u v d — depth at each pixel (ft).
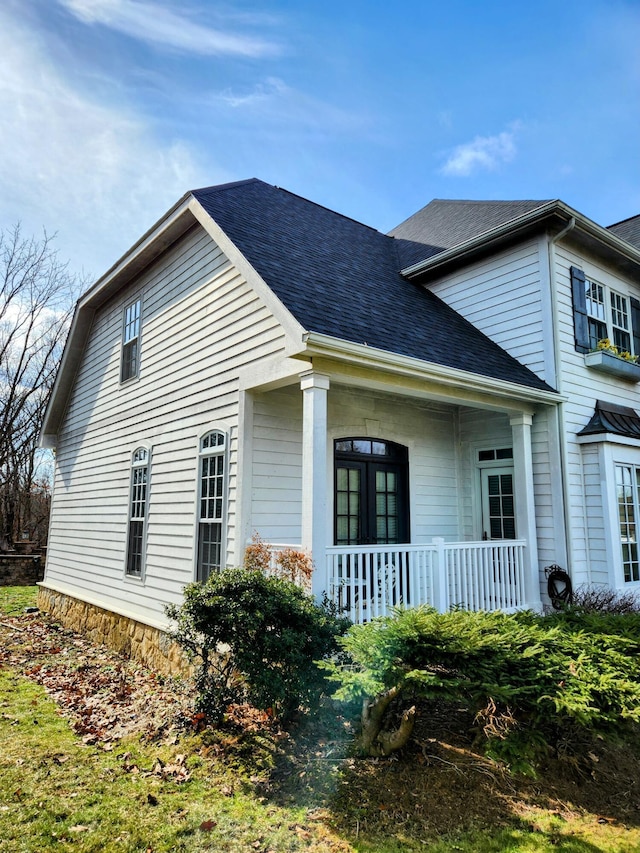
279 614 13.64
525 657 11.68
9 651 25.73
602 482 24.04
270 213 28.07
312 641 13.43
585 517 24.34
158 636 22.95
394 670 11.30
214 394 21.91
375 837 9.94
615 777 12.17
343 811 10.78
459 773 11.89
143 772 12.75
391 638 11.63
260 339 19.33
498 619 13.99
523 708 11.51
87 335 36.78
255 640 13.29
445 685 10.78
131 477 28.58
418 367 18.06
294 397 21.50
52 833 10.06
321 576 15.61
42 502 79.15
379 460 25.03
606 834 10.05
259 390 20.07
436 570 19.21
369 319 20.04
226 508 20.04
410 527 25.29
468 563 20.74
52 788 11.84
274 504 20.15
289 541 20.38
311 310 17.63
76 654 25.82
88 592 32.01
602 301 28.50
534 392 22.54
